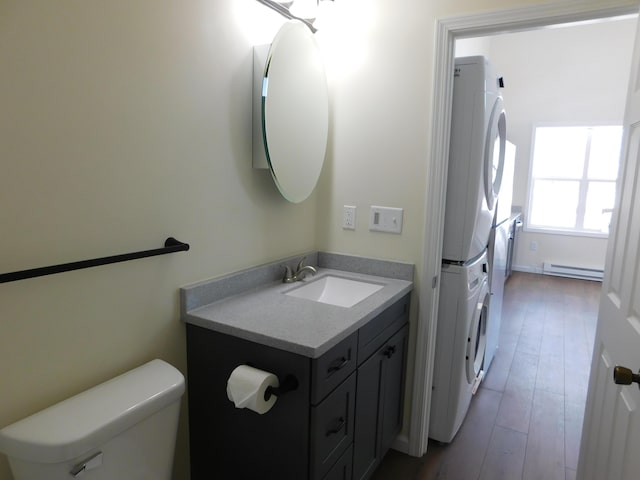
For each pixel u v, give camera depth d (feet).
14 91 3.16
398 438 6.99
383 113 6.41
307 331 4.41
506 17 5.37
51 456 3.14
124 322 4.23
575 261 18.79
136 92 4.06
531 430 7.60
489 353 9.54
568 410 8.24
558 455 6.92
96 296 3.94
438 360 7.01
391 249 6.64
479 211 6.61
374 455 5.85
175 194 4.60
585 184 18.43
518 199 19.22
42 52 3.30
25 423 3.33
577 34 17.16
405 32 6.10
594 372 5.11
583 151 18.28
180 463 5.09
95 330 3.96
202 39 4.71
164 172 4.44
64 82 3.46
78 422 3.38
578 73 17.43
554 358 10.57
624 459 3.83
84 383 3.91
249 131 5.52
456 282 6.70
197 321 4.76
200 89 4.75
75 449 3.21
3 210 3.18
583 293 16.26
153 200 4.35
